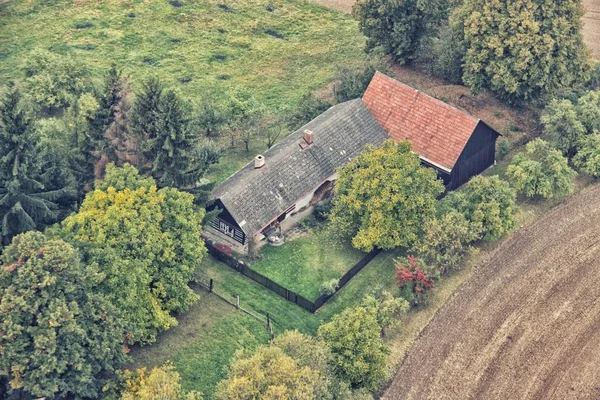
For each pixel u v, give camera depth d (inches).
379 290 2891.2
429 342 2790.4
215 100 3836.1
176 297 2775.6
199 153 3250.5
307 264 3068.4
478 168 3444.9
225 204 3026.6
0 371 2316.7
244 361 2397.9
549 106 3543.3
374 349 2568.9
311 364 2450.8
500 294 2952.8
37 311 2379.4
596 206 3329.2
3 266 2401.6
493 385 2652.6
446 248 2965.1
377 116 3494.1
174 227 2787.9
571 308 2896.2
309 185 3218.5
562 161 3307.1
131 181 2805.1
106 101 3053.6
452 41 3816.4
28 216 2765.7
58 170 2925.7
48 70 3762.3
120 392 2453.2
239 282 3004.4
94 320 2471.7
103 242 2655.0
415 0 3816.4
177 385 2433.6
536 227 3230.8
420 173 3029.0
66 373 2393.0
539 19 3597.4
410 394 2628.0
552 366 2706.7
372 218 2972.4
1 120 2770.7
